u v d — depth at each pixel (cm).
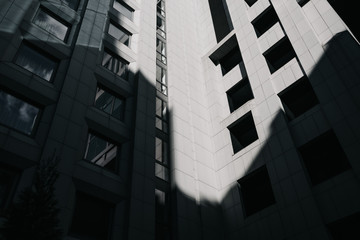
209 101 3275
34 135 1917
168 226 2161
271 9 3353
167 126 2773
